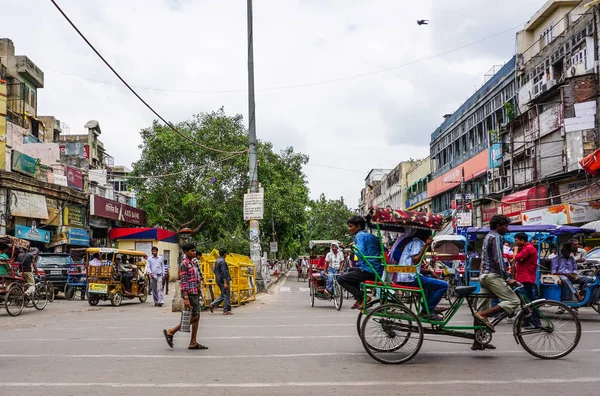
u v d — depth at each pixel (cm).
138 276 2048
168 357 793
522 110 2995
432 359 768
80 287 2238
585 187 2109
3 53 3950
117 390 589
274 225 4738
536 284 1270
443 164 4800
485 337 790
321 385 609
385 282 787
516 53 3231
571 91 2392
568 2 2842
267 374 669
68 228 2947
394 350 777
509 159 3147
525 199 2608
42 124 4334
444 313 801
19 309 1519
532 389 588
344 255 1880
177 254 4056
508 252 1564
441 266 2070
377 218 786
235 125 3978
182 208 4066
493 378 643
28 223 2625
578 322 782
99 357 796
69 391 585
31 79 4159
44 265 2250
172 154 3900
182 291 871
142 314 1531
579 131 2355
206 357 792
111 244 3566
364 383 618
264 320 1307
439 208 4875
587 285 1231
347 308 1662
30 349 876
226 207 3922
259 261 2445
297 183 5188
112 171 5997
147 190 4056
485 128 3706
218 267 1497
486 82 3697
